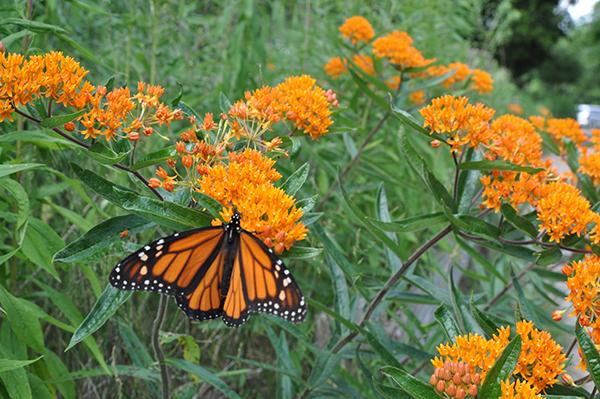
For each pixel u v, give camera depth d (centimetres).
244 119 55
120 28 76
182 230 50
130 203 49
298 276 75
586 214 55
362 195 88
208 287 49
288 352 65
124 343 67
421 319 85
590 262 52
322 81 97
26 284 65
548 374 49
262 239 49
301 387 64
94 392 66
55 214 69
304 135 58
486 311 72
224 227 49
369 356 63
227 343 73
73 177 67
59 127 54
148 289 48
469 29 135
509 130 61
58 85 51
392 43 78
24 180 60
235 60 81
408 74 83
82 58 74
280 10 108
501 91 181
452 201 59
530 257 58
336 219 75
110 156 51
